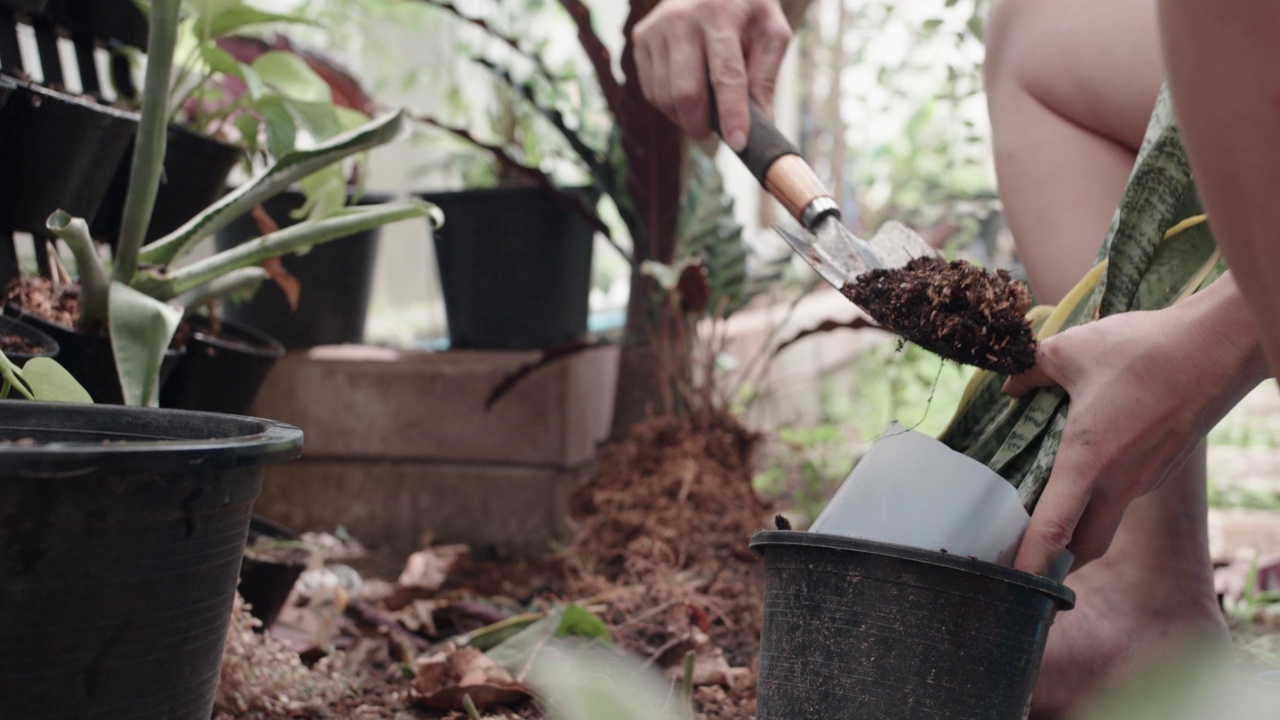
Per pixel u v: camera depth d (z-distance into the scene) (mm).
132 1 1405
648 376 1876
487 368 2012
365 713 1050
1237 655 1145
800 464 2830
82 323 1065
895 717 686
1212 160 474
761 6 1016
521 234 2072
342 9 2473
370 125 1117
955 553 748
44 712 551
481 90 3059
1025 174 1043
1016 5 1080
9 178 1120
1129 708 365
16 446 526
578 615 1154
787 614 730
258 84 1280
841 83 3900
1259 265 484
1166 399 718
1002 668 693
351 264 2107
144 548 571
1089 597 981
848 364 4598
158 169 1062
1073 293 832
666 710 1021
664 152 1761
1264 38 434
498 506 2012
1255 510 2418
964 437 863
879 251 902
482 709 1049
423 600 1470
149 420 704
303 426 2041
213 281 1220
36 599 540
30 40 1821
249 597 1200
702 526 1520
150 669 589
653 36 1056
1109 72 977
